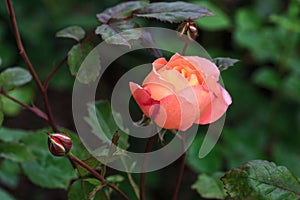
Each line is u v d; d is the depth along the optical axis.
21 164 1.18
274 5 1.96
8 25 2.26
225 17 1.59
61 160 1.18
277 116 1.85
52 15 2.25
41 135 1.19
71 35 1.04
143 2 1.03
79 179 1.01
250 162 0.95
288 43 1.65
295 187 0.94
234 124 1.87
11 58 2.24
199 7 1.00
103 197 1.02
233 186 0.94
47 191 2.22
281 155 1.65
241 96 1.89
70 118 2.39
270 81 1.67
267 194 0.93
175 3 1.01
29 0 2.26
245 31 1.67
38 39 2.27
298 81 1.63
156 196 2.09
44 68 2.26
